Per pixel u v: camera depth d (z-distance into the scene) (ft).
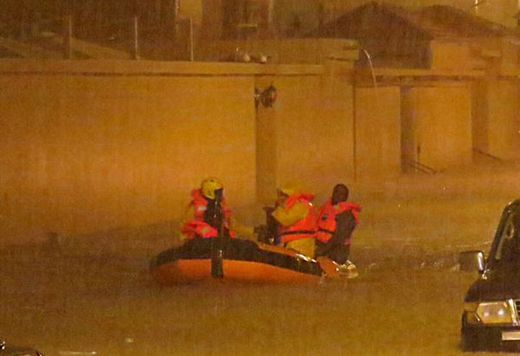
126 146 171.22
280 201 122.42
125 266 133.69
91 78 163.73
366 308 104.37
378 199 221.46
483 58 330.95
